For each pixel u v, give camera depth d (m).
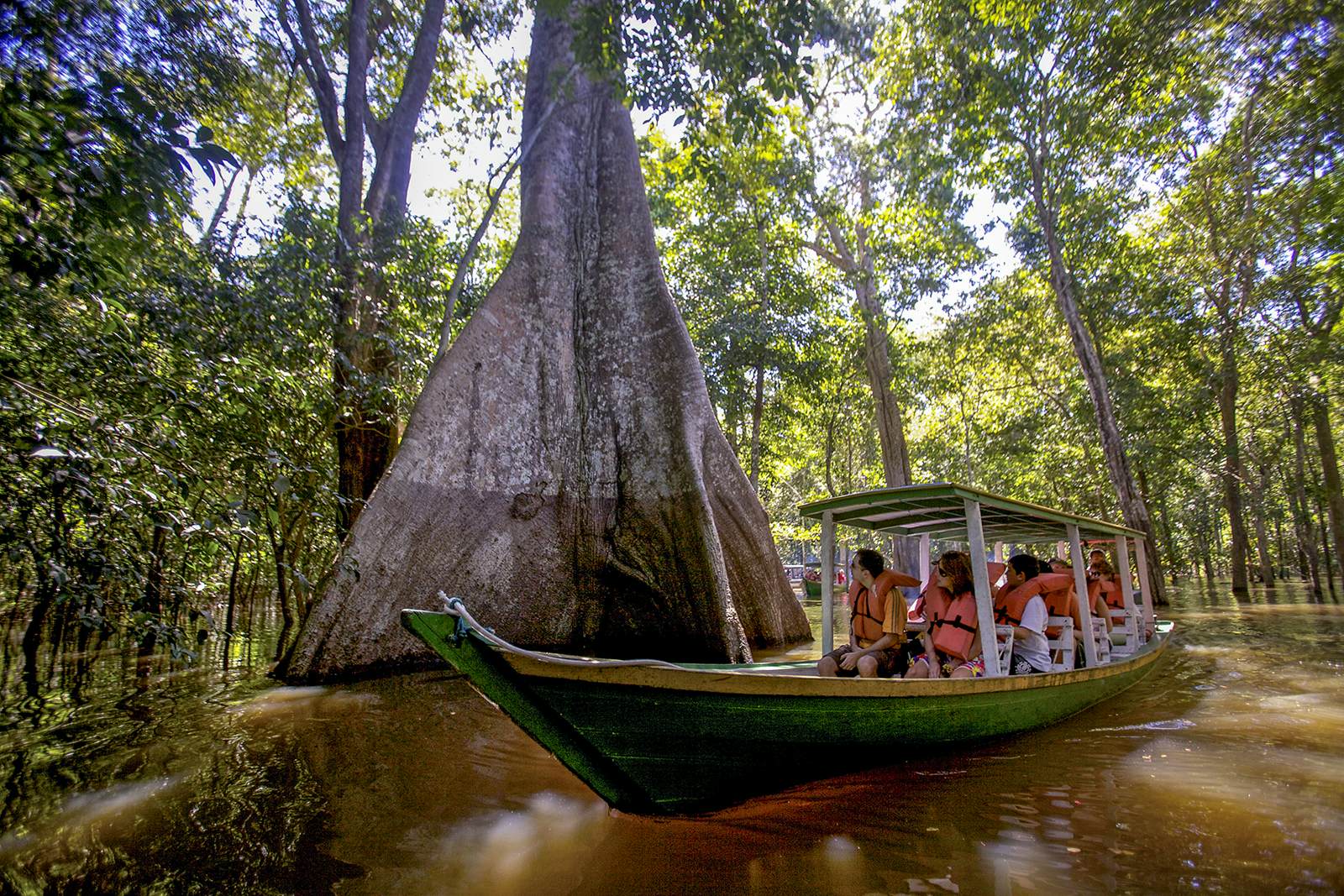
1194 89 19.61
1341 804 4.45
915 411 36.91
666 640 10.09
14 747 5.69
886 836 4.05
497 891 3.40
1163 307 25.52
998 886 3.40
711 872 3.62
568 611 10.62
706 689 4.30
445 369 10.48
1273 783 4.89
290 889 3.41
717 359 22.11
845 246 25.05
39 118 3.95
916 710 5.17
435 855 3.81
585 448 11.35
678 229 23.56
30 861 3.69
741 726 4.46
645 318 12.02
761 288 22.89
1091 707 7.43
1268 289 23.05
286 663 8.66
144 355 6.22
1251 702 7.57
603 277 12.41
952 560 6.45
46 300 5.70
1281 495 39.00
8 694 7.91
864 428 36.62
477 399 10.57
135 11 8.16
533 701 4.20
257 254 10.09
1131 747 5.84
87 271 4.60
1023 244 24.11
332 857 3.76
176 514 5.80
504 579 10.12
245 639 13.30
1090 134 20.44
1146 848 3.83
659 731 4.33
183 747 5.69
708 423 11.31
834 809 4.53
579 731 4.25
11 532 4.94
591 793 4.84
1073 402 30.39
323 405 9.71
